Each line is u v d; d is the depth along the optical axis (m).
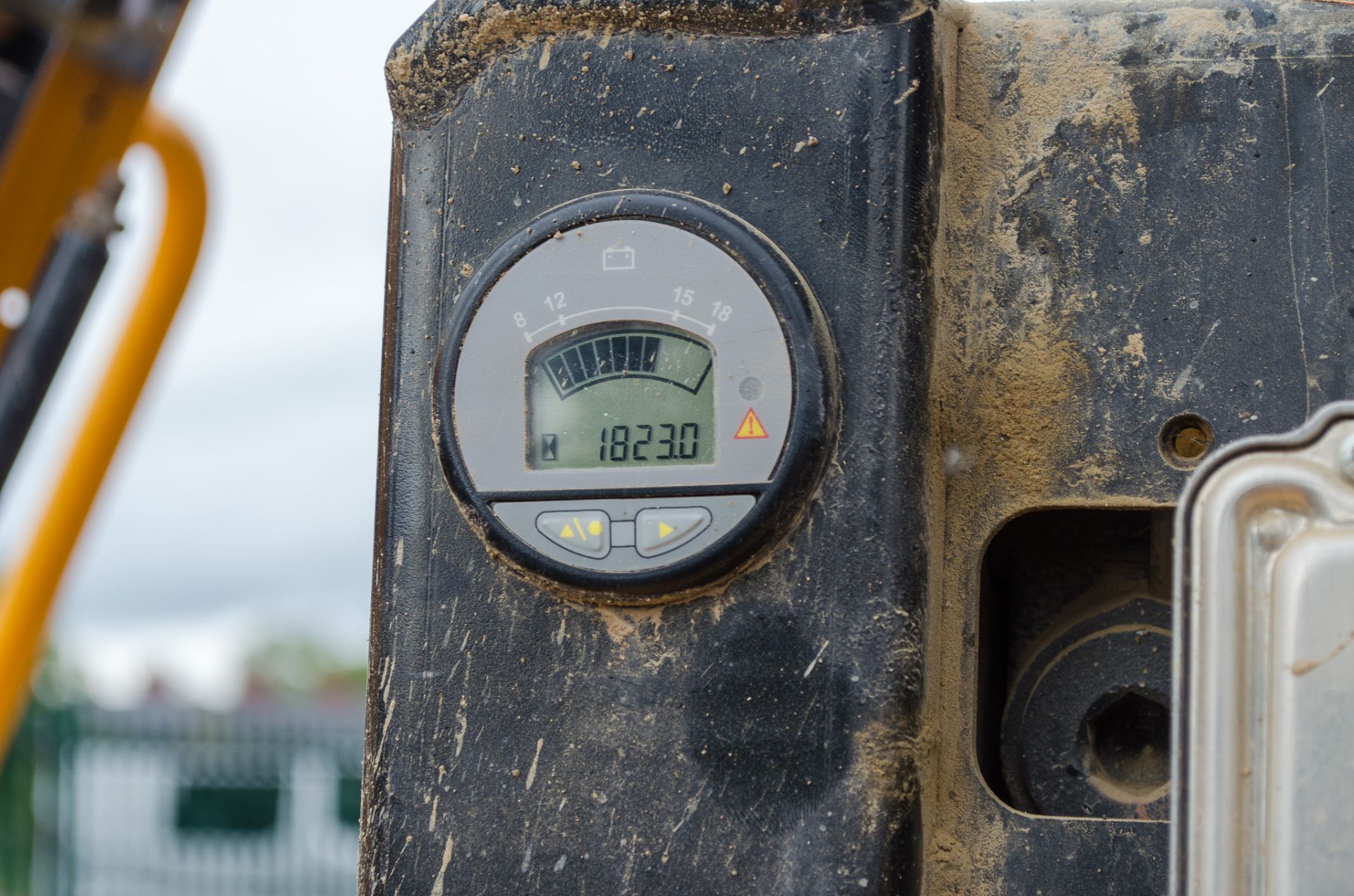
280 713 7.91
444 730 0.92
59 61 1.66
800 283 0.89
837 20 0.91
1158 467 0.90
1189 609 0.65
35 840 7.06
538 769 0.90
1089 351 0.91
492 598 0.92
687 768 0.88
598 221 0.92
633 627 0.90
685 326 0.90
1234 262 0.90
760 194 0.91
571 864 0.89
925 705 0.88
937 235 0.91
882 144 0.90
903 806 0.86
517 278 0.93
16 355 1.70
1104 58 0.93
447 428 0.93
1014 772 0.95
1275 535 0.64
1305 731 0.62
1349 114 0.89
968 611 0.91
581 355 0.92
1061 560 0.98
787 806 0.87
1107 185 0.92
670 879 0.87
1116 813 0.92
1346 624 0.62
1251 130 0.90
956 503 0.92
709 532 0.88
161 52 1.71
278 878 6.98
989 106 0.94
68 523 1.84
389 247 0.99
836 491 0.88
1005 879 0.88
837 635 0.87
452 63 0.98
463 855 0.91
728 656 0.88
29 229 1.68
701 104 0.92
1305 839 0.62
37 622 1.84
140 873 7.01
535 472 0.91
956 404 0.92
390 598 0.95
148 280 1.87
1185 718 0.65
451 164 0.97
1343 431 0.64
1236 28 0.91
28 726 7.15
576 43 0.95
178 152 1.86
